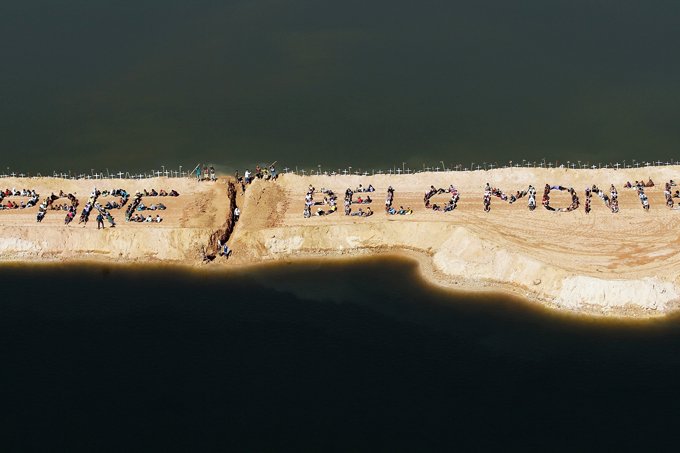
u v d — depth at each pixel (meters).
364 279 132.62
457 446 94.69
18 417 100.50
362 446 94.94
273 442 95.94
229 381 106.38
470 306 123.88
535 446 94.50
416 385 105.00
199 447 95.44
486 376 106.62
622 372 106.94
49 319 121.19
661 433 96.12
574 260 129.25
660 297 121.12
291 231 142.00
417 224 142.75
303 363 109.75
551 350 112.12
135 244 140.50
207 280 132.88
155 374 108.06
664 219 142.25
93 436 97.31
